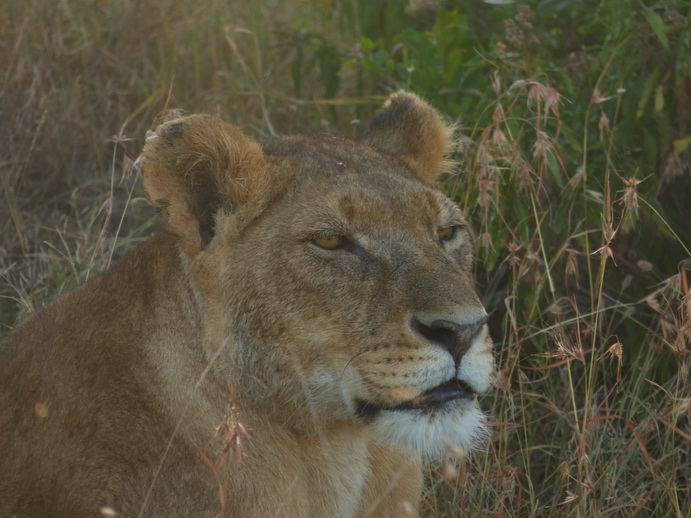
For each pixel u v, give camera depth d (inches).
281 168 255.6
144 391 248.8
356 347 242.7
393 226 249.9
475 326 237.0
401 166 273.7
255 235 250.4
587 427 323.0
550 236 366.0
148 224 429.4
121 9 548.7
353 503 263.3
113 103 511.2
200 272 251.6
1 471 252.8
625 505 307.6
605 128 357.7
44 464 247.8
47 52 514.0
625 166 370.6
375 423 245.6
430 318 236.4
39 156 478.3
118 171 481.7
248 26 555.8
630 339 360.2
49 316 267.9
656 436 343.6
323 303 245.3
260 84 517.7
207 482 245.1
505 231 360.2
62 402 250.5
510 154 338.6
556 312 319.3
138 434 246.2
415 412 240.4
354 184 252.4
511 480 310.7
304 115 506.9
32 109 484.1
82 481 243.3
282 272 247.1
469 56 442.3
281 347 247.9
